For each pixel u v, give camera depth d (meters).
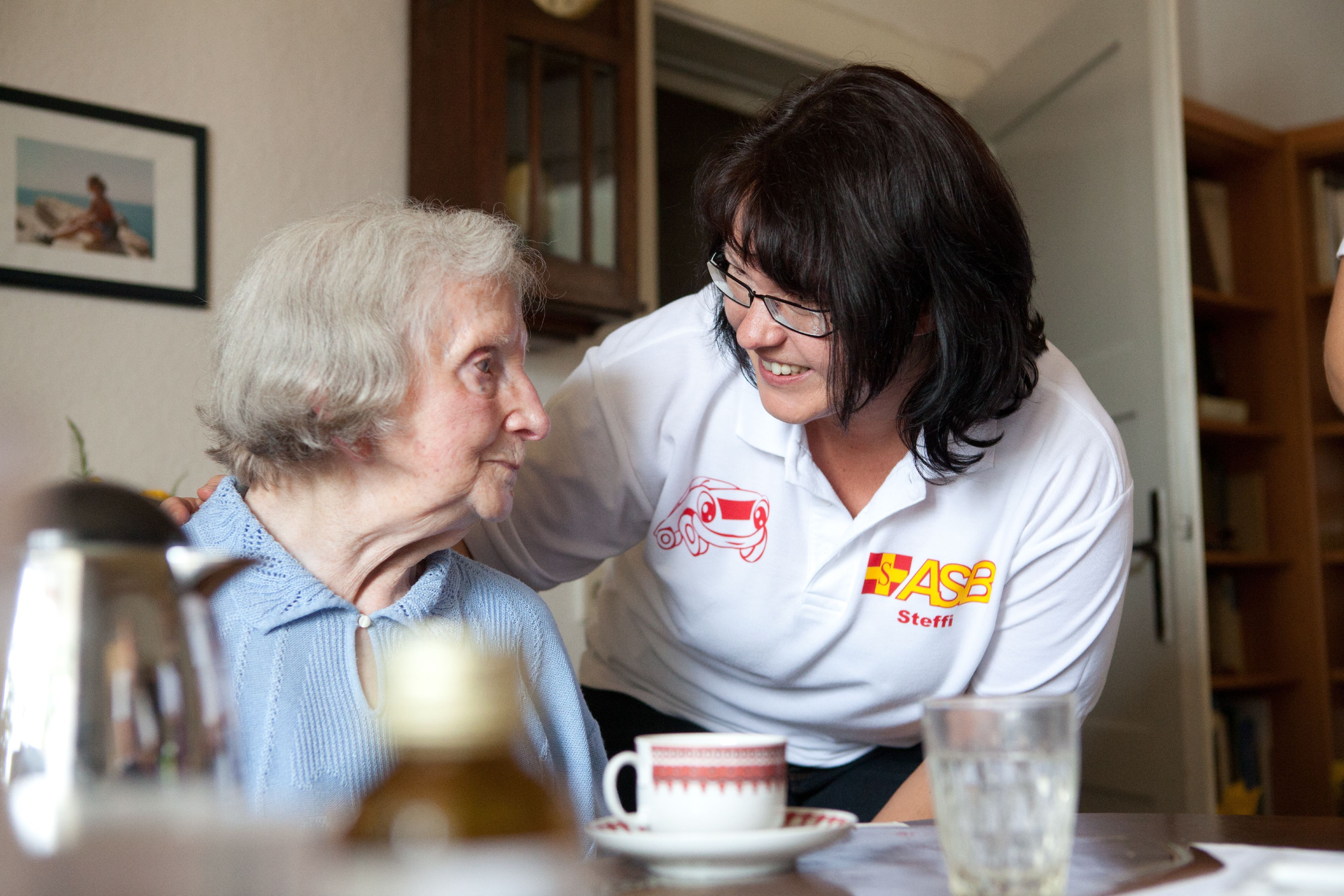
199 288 2.06
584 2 2.27
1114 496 1.24
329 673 0.86
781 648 1.30
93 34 1.99
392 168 2.30
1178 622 2.62
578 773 1.01
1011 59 3.42
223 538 0.88
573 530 1.36
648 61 2.68
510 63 2.18
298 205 2.19
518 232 1.00
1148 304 2.69
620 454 1.29
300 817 0.74
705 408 1.25
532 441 1.08
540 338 2.32
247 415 0.85
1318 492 3.53
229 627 0.85
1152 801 2.70
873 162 0.97
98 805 0.42
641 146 2.65
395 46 2.32
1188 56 3.72
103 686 0.44
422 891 0.42
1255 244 3.60
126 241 2.00
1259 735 3.48
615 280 2.28
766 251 0.97
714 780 0.65
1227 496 3.60
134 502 0.46
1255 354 3.59
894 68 1.05
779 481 1.24
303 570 0.88
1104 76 2.83
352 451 0.87
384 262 0.87
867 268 0.96
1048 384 1.25
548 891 0.44
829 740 1.42
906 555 1.23
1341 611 3.54
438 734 0.45
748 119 1.10
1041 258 3.09
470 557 1.37
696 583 1.31
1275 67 3.90
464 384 0.90
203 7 2.11
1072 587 1.25
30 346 1.91
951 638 1.26
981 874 0.55
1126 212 2.77
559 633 1.07
